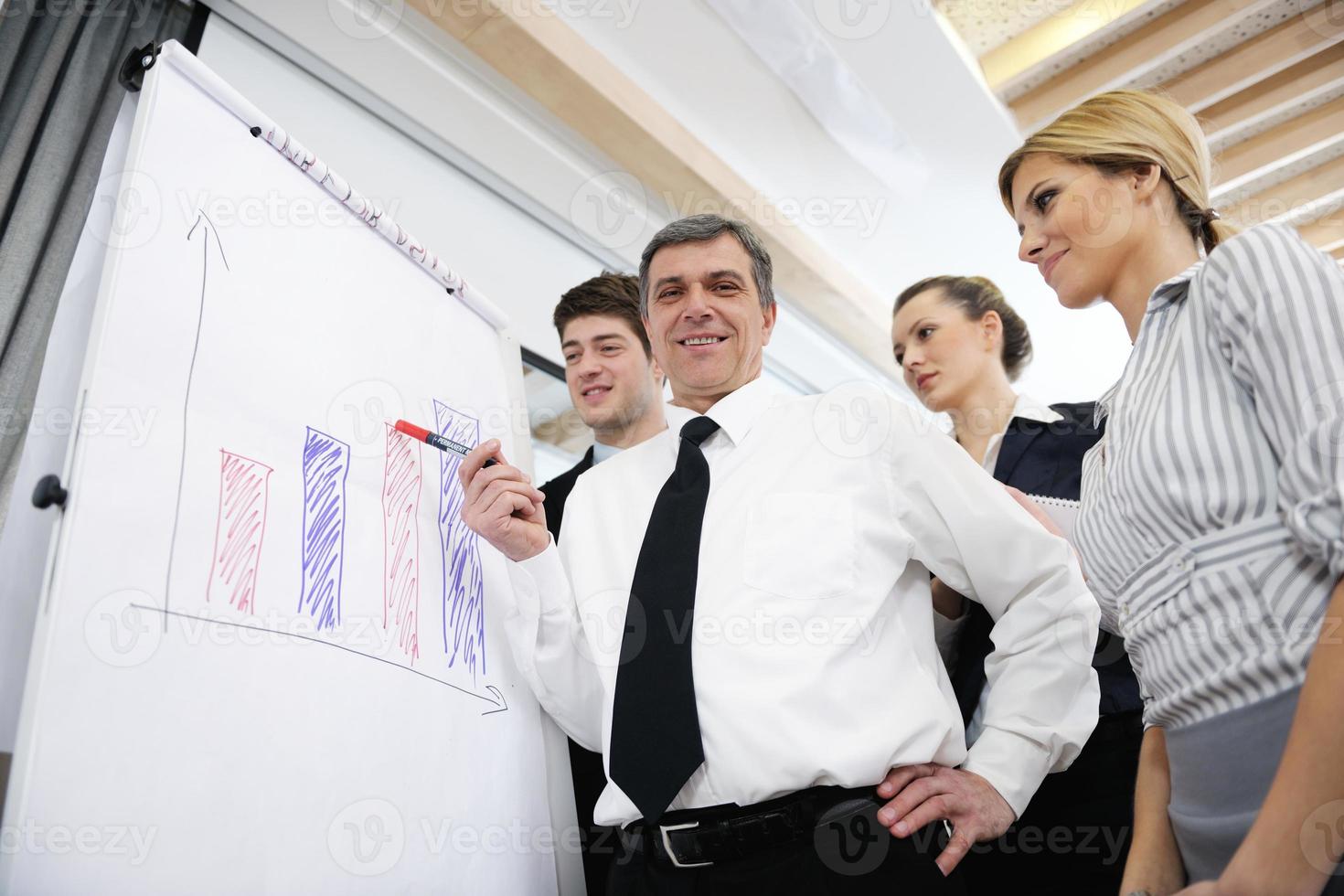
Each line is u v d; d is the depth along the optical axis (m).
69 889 0.62
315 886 0.80
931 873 0.94
